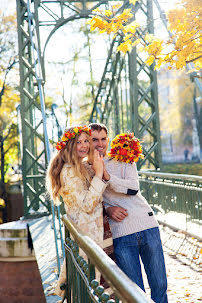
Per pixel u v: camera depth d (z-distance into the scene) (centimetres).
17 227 871
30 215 959
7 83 2628
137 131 1010
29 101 992
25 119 985
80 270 209
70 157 266
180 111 2494
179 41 415
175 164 2466
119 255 274
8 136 2678
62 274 288
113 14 464
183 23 411
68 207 271
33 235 747
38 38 984
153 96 1020
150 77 1022
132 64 1009
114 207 279
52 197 281
